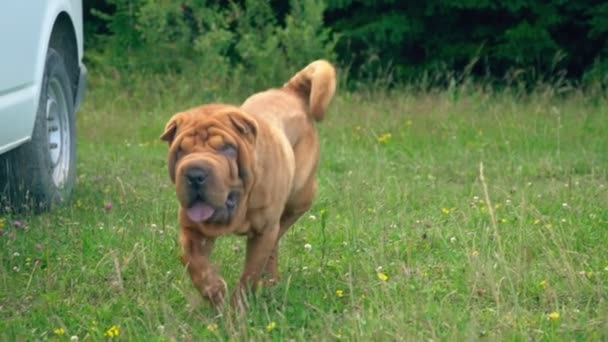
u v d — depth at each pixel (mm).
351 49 20141
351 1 19312
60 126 9633
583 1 18984
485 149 12773
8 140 7695
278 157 6379
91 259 7395
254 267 6387
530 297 6359
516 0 18734
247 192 6094
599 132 13719
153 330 5965
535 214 8008
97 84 17688
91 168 11484
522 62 18828
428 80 19391
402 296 6234
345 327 5750
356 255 7281
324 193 9648
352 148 13047
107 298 6672
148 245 7496
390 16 19406
